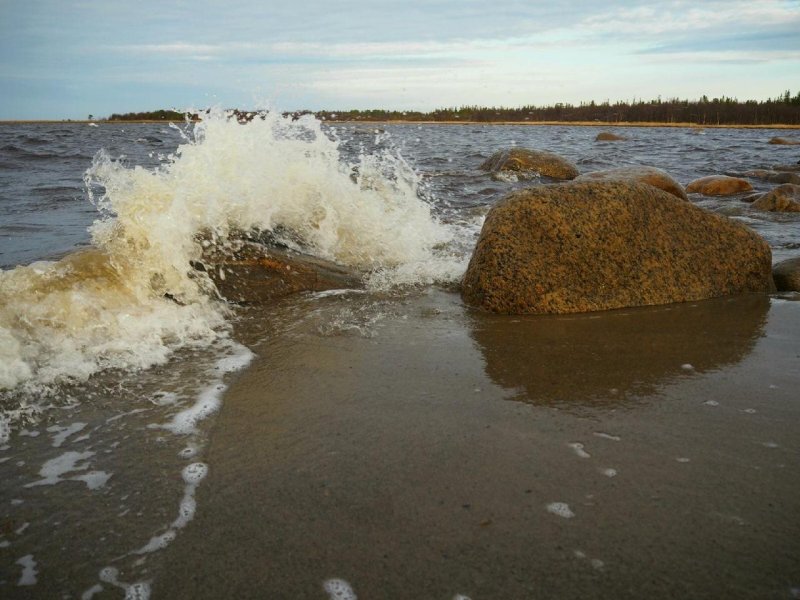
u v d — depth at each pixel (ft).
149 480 6.92
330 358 10.43
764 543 5.72
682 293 13.60
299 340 11.28
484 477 6.85
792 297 14.01
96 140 71.97
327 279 14.67
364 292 14.33
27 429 8.08
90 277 12.20
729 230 14.24
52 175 37.37
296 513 6.27
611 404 8.67
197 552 5.74
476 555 5.62
